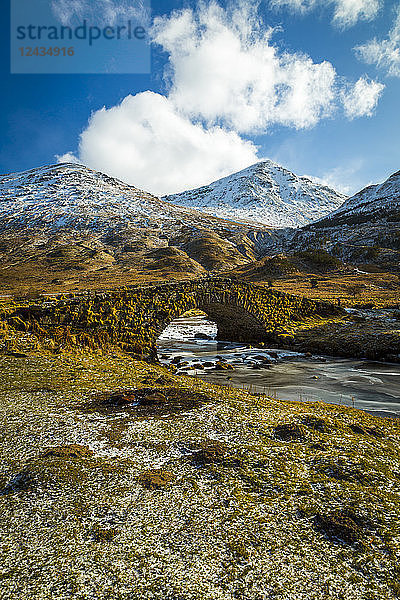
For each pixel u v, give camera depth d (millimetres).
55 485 11172
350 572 8297
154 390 20156
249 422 16203
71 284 119125
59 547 8828
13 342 26219
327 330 41500
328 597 7637
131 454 13156
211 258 178375
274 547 8961
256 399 20156
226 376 28703
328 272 138250
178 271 149750
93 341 28688
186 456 13102
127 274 142875
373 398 23422
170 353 39750
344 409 19766
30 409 16984
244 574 8164
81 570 8172
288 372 30297
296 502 10656
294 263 152000
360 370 31016
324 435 15219
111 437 14383
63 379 21266
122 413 16875
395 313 49188
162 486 11211
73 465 12266
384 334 37062
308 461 12984
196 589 7738
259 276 139625
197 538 9203
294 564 8469
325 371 30641
